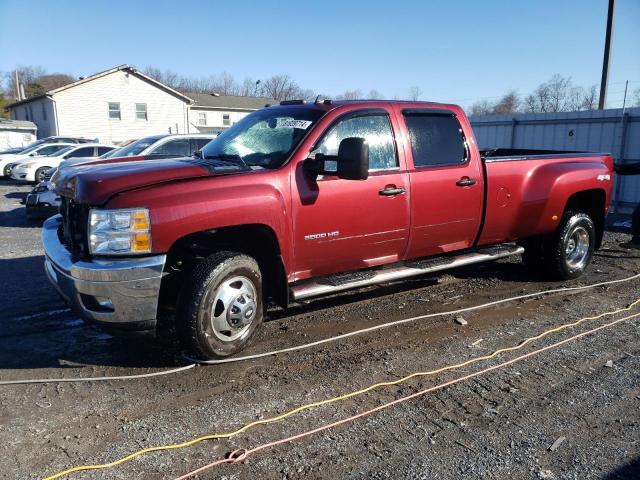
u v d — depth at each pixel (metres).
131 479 2.89
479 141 15.93
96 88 36.41
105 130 37.12
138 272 3.77
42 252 8.60
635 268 7.57
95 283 3.75
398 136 5.12
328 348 4.64
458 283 6.70
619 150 12.54
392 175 4.99
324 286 4.66
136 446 3.20
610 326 5.23
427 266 5.38
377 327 5.11
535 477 2.95
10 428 3.38
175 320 4.16
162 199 3.85
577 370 4.27
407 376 4.12
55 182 4.61
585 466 3.04
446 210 5.43
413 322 5.30
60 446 3.19
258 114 5.39
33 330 5.07
